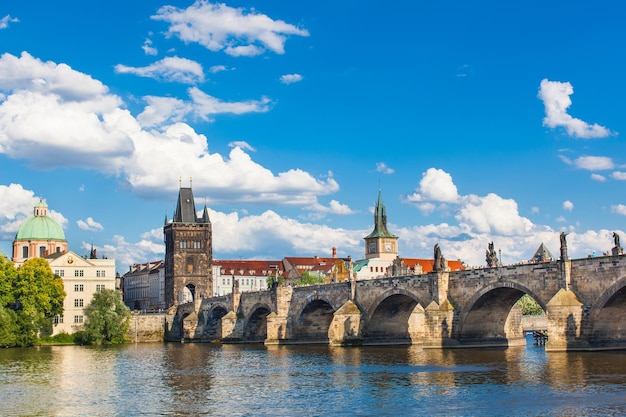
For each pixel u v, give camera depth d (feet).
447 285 489.67
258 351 574.97
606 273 384.27
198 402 282.15
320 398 280.92
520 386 284.41
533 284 426.10
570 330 392.88
